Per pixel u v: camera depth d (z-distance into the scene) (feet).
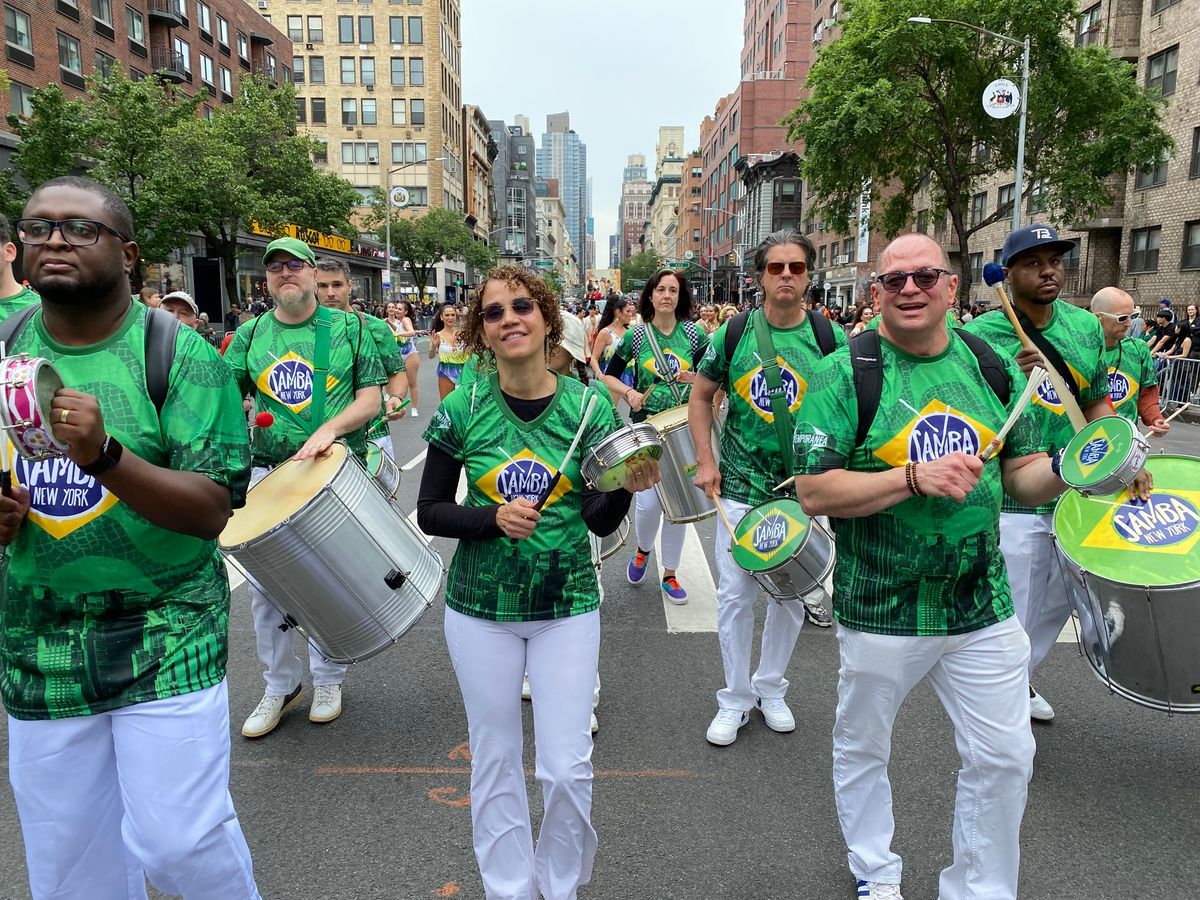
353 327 13.33
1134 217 91.35
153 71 128.98
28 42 96.99
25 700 6.50
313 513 9.80
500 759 7.97
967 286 85.87
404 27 221.25
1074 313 11.77
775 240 11.97
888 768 11.51
